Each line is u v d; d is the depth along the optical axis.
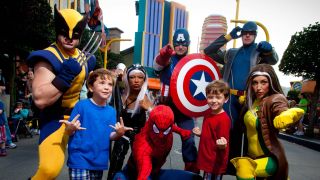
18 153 6.50
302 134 12.29
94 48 3.07
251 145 2.85
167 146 2.74
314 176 5.68
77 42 2.80
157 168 2.84
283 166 2.67
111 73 2.77
